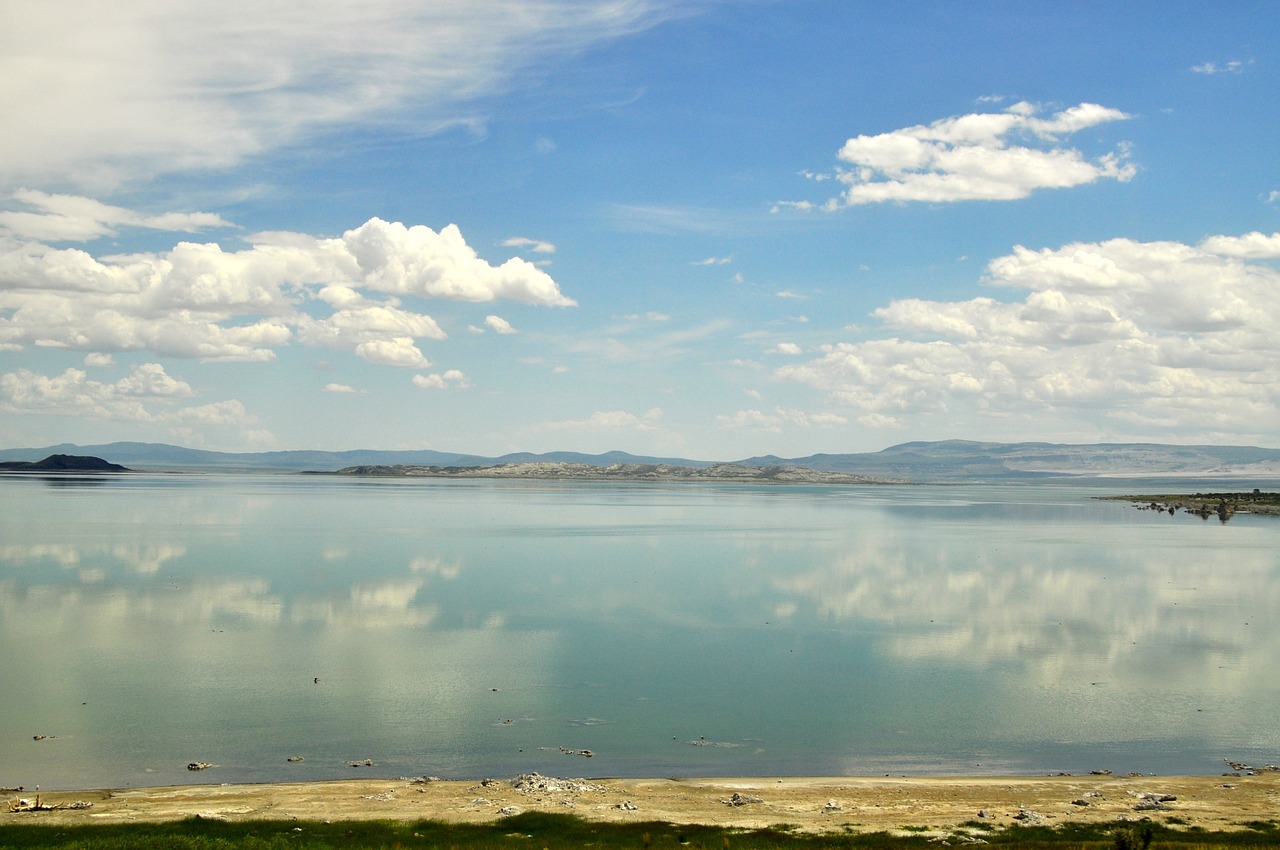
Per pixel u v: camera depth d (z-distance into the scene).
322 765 41.19
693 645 65.94
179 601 80.38
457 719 48.06
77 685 53.28
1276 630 71.88
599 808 35.03
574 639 67.50
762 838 31.61
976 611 79.88
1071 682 56.31
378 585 91.38
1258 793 37.47
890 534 157.62
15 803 34.62
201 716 47.94
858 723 48.22
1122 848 29.03
